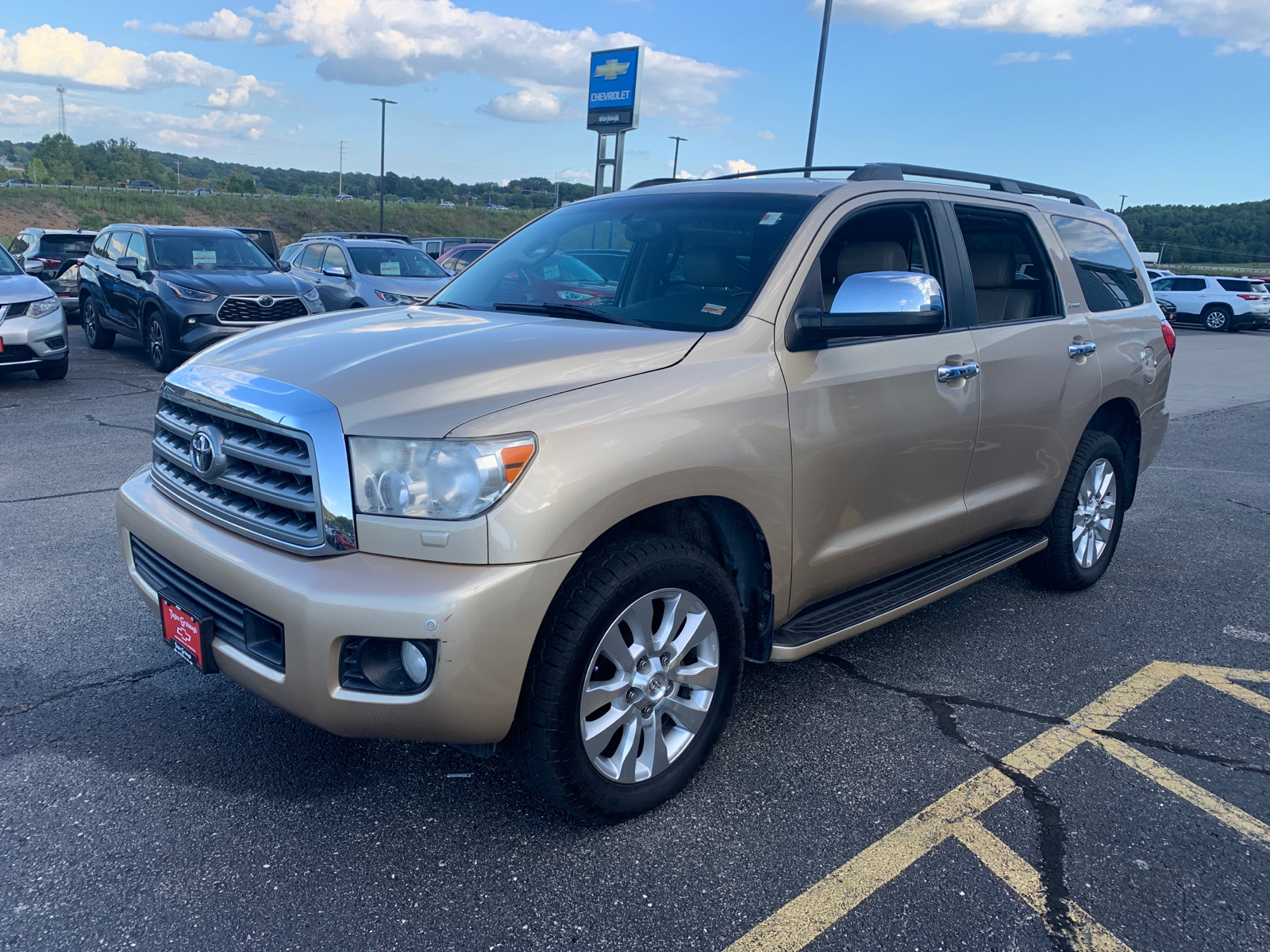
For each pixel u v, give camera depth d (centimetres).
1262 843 256
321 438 220
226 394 248
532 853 242
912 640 394
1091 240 447
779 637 291
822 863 241
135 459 655
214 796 262
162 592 264
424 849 242
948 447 336
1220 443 904
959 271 349
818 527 291
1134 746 309
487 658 213
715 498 265
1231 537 565
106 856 234
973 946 213
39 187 6525
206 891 223
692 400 250
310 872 231
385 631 209
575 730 233
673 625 254
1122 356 436
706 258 303
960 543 366
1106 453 439
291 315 1098
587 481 223
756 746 301
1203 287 2856
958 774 287
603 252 334
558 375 240
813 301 293
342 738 297
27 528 493
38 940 204
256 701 318
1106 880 238
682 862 240
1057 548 426
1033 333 378
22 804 255
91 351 1278
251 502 243
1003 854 247
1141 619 426
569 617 226
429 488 213
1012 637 400
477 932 212
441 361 244
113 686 324
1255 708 340
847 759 294
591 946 209
